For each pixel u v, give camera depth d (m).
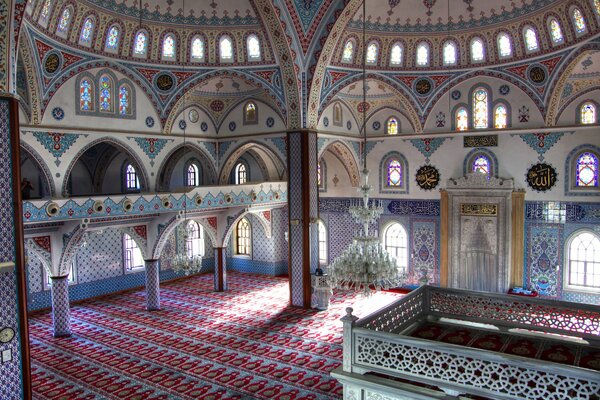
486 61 16.78
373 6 15.99
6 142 8.74
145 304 18.14
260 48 16.36
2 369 8.80
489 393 6.35
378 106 19.69
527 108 16.73
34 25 13.12
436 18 16.48
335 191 21.33
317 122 17.19
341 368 7.57
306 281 16.91
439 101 18.20
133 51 16.27
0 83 8.64
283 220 22.75
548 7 14.21
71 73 14.84
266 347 13.39
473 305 9.32
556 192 16.48
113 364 12.44
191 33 16.64
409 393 6.82
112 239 19.83
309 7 15.33
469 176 17.89
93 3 14.32
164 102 17.56
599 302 15.90
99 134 15.84
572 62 14.67
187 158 22.62
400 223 19.69
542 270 16.91
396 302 8.72
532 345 8.27
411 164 19.23
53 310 14.59
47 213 13.45
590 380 5.71
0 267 8.60
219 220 19.81
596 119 15.70
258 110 18.88
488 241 17.72
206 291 19.84
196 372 11.86
